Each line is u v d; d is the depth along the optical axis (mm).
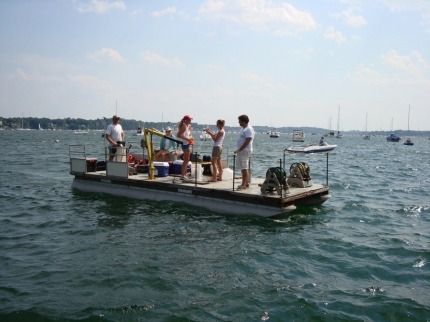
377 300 5789
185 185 11586
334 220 10656
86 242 8320
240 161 10961
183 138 11969
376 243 8586
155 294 5840
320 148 48500
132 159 14680
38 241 8430
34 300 5609
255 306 5531
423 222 10734
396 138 109188
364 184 18297
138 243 8242
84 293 5844
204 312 5332
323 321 5184
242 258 7418
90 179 14148
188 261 7211
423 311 5477
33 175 19703
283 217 10445
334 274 6801
